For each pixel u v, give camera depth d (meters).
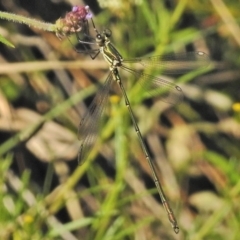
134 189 1.12
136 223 1.11
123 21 1.11
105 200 1.11
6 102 1.12
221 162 1.11
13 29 1.12
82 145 1.08
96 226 1.10
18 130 1.12
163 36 1.11
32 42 1.12
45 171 1.12
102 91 1.09
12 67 1.12
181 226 1.12
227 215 1.11
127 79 1.12
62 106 1.12
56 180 1.12
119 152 1.10
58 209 1.11
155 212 1.12
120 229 1.11
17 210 1.10
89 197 1.12
